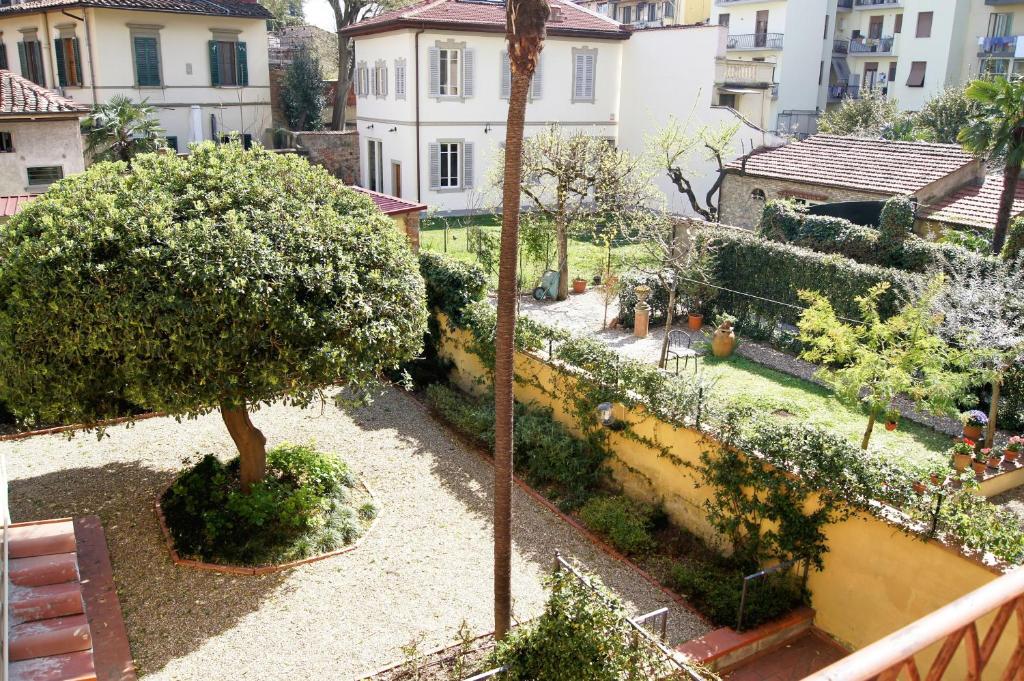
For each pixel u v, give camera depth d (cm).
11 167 2048
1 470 872
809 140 2614
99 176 1005
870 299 1230
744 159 2597
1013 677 219
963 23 4425
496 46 3084
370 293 997
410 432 1375
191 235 894
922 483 857
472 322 1413
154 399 891
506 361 750
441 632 874
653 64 3256
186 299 866
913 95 4631
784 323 1861
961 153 2219
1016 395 1383
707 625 898
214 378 894
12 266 866
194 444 1305
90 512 1090
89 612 882
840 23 4962
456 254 2478
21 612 821
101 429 988
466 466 1262
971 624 194
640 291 1855
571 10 3438
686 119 3142
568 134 3125
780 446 912
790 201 2145
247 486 1094
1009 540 763
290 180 1056
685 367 1622
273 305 895
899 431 1391
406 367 1568
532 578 977
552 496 1172
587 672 668
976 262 1659
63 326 860
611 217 2647
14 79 2162
